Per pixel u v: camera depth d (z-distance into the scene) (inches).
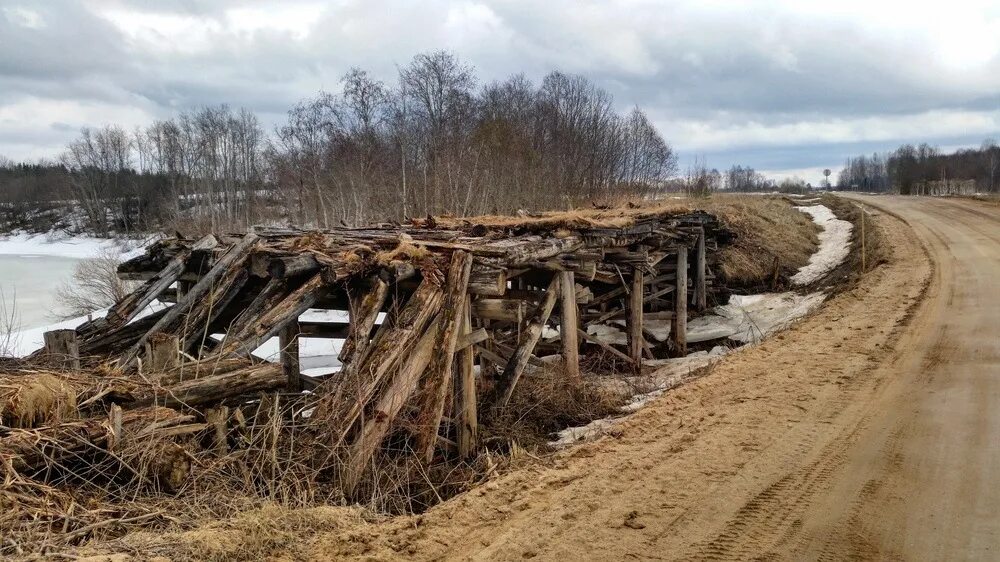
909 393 329.7
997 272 706.2
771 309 781.9
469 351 322.3
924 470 234.2
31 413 183.0
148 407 207.6
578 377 415.8
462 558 173.5
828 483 224.5
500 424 350.9
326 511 193.3
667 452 259.0
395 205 1086.4
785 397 331.3
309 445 226.8
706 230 785.6
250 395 237.5
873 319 526.9
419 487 261.0
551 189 1200.8
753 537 186.1
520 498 214.7
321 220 1222.3
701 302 768.9
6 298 1104.2
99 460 187.6
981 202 1679.4
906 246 960.3
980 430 273.0
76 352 260.7
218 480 198.8
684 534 188.2
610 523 195.6
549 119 1422.2
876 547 179.9
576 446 291.9
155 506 179.3
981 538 183.9
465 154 1124.5
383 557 170.6
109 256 1206.3
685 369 507.2
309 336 371.6
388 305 348.5
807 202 1849.2
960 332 461.7
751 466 241.3
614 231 475.8
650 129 1801.2
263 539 167.9
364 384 251.1
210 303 309.3
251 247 339.3
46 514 160.1
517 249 355.3
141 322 334.3
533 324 385.7
